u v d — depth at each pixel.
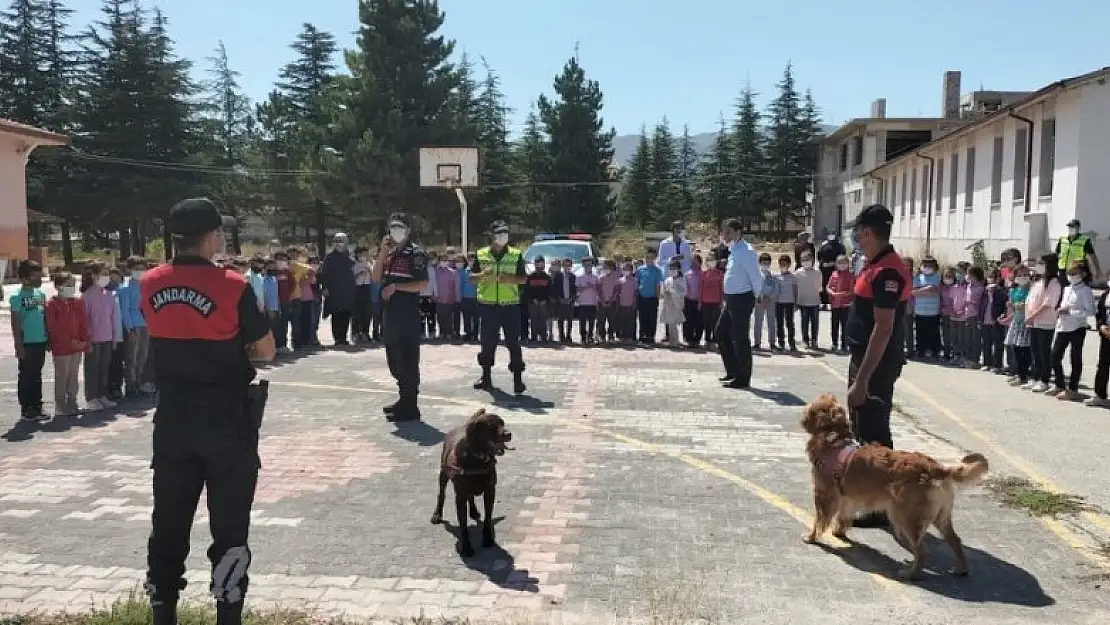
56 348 9.06
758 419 9.10
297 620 4.24
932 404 10.14
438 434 8.35
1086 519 5.93
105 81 47.91
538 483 6.74
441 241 52.72
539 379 11.60
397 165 41.03
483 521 5.36
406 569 5.00
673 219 70.06
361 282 15.91
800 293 14.96
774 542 5.49
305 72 57.44
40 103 51.53
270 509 6.08
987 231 28.31
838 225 52.38
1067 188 22.12
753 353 14.62
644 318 15.70
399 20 43.53
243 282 3.85
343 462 7.34
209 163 51.50
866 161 45.88
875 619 4.35
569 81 53.84
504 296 10.35
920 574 4.87
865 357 5.62
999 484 6.71
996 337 12.62
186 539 3.94
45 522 5.81
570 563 5.11
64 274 9.20
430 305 16.38
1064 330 10.44
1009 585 4.81
